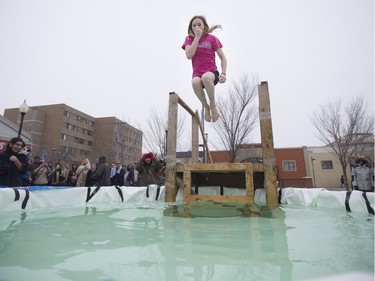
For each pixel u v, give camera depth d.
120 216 1.99
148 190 3.13
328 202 2.35
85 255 1.02
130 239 1.27
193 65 2.71
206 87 2.45
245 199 2.56
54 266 0.89
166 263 0.92
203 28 2.66
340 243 1.18
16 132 13.64
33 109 35.31
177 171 2.99
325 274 0.80
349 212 2.12
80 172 6.00
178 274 0.82
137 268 0.87
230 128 11.26
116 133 22.61
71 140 37.00
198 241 1.23
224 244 1.18
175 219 1.86
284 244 1.17
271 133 2.62
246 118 11.31
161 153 13.17
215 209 2.36
